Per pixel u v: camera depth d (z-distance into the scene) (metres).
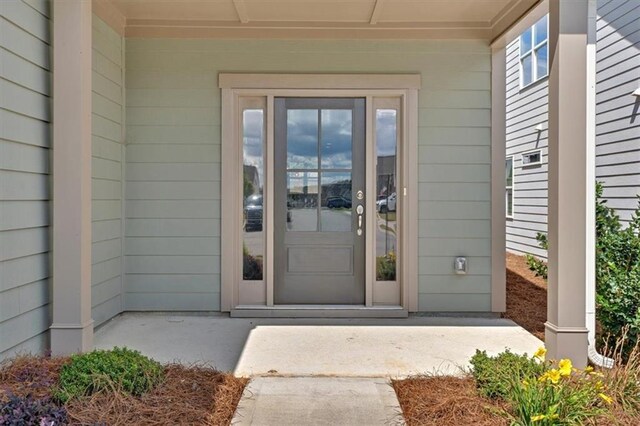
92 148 3.68
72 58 2.87
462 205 4.36
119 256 4.23
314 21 4.22
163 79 4.29
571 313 2.86
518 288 5.50
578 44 2.86
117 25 4.08
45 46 2.89
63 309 2.86
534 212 7.52
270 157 4.36
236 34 4.26
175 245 4.32
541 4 3.45
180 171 4.32
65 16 2.86
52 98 2.95
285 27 4.25
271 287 4.37
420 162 4.34
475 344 3.54
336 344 3.53
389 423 2.28
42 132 2.87
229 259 4.32
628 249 3.22
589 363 3.05
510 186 8.48
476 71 4.33
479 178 4.36
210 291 4.34
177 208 4.32
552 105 2.94
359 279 4.43
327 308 4.30
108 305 4.03
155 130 4.30
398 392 2.64
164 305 4.33
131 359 2.47
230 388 2.62
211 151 4.32
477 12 4.03
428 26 4.27
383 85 4.31
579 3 2.85
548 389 2.05
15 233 2.62
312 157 4.42
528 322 4.18
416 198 4.34
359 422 2.29
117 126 4.15
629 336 2.89
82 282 2.88
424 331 3.88
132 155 4.30
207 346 3.46
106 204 3.95
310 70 4.30
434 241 4.36
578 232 2.87
